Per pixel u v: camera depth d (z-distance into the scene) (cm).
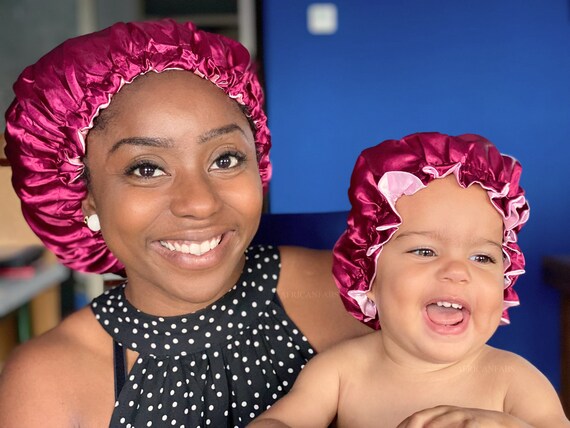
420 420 87
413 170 105
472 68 232
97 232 115
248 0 248
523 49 228
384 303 104
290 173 247
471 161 103
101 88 99
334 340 117
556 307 223
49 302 252
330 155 246
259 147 116
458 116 235
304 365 112
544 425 96
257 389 110
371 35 239
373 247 106
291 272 120
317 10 240
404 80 238
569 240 226
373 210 107
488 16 229
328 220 142
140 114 98
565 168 228
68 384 105
